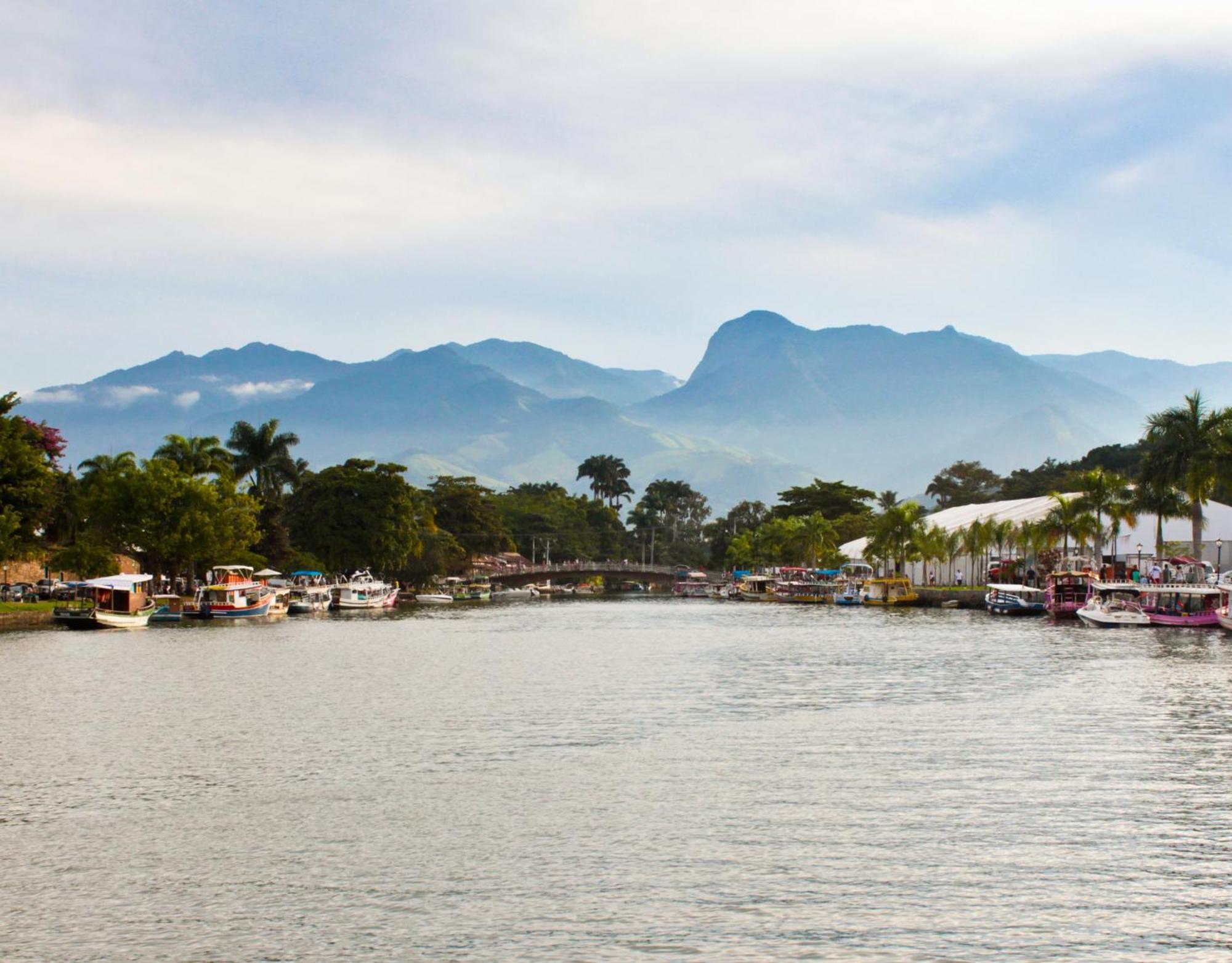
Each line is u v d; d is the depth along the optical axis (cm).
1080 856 3691
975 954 2980
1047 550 17138
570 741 5631
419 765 5059
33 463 13238
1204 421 13325
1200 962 2942
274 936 3102
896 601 19612
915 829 3972
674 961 2930
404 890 3428
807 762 5059
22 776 4847
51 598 15575
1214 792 4469
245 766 5031
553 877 3525
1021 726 5966
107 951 3014
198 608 15100
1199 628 12744
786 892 3381
